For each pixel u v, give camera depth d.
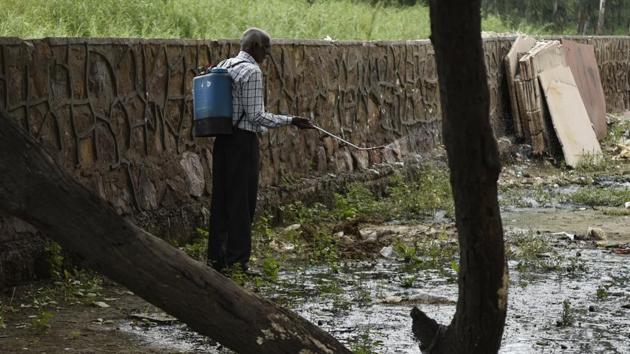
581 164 26.53
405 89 22.78
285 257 14.44
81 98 13.25
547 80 27.69
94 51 13.46
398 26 32.16
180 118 15.27
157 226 14.30
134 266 5.98
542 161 26.89
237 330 6.15
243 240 12.84
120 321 10.63
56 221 5.87
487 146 5.75
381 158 21.47
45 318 10.16
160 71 14.81
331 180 19.03
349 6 31.83
